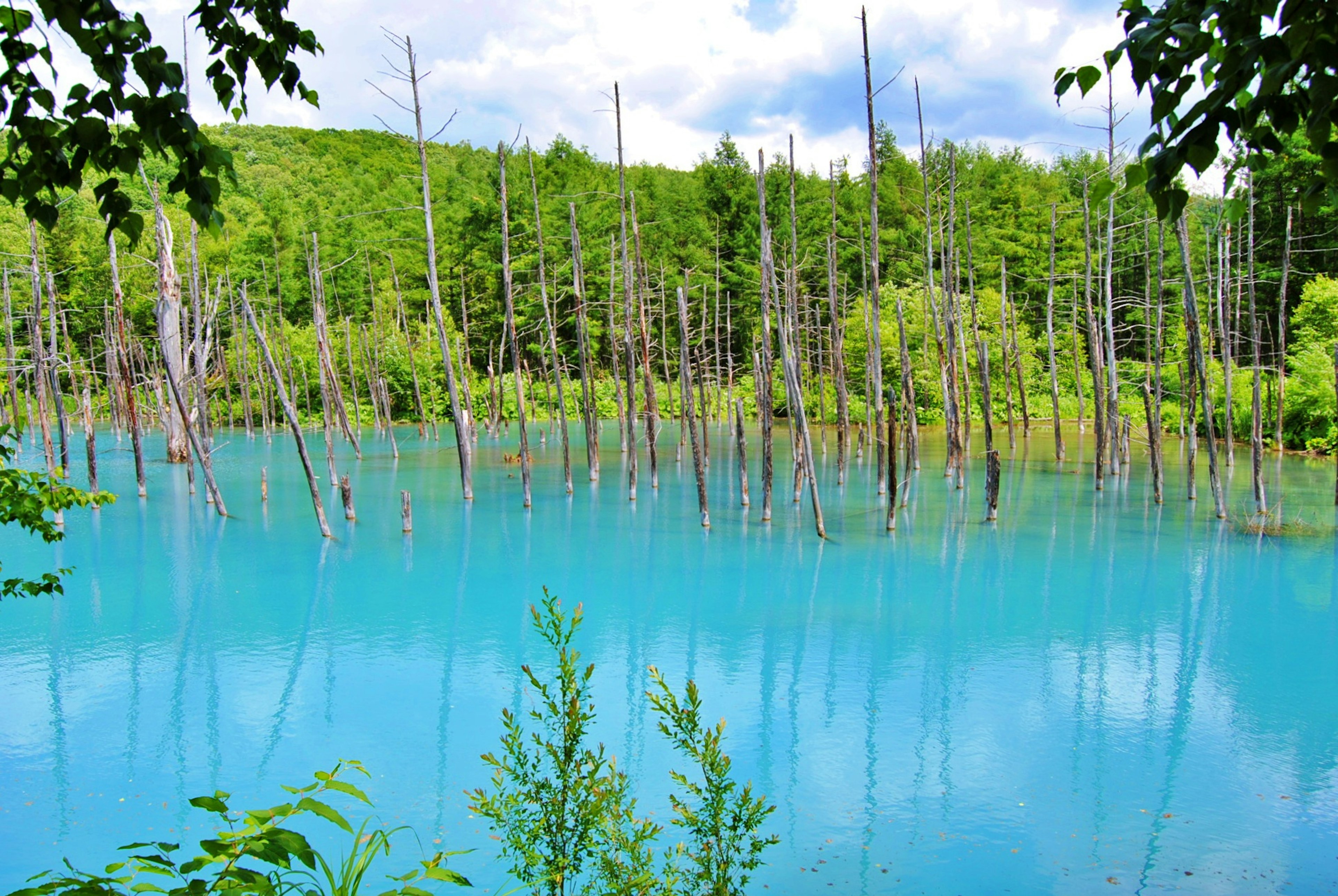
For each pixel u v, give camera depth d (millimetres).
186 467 27922
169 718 8242
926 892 5402
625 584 13102
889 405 16625
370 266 42375
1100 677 9141
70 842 6062
